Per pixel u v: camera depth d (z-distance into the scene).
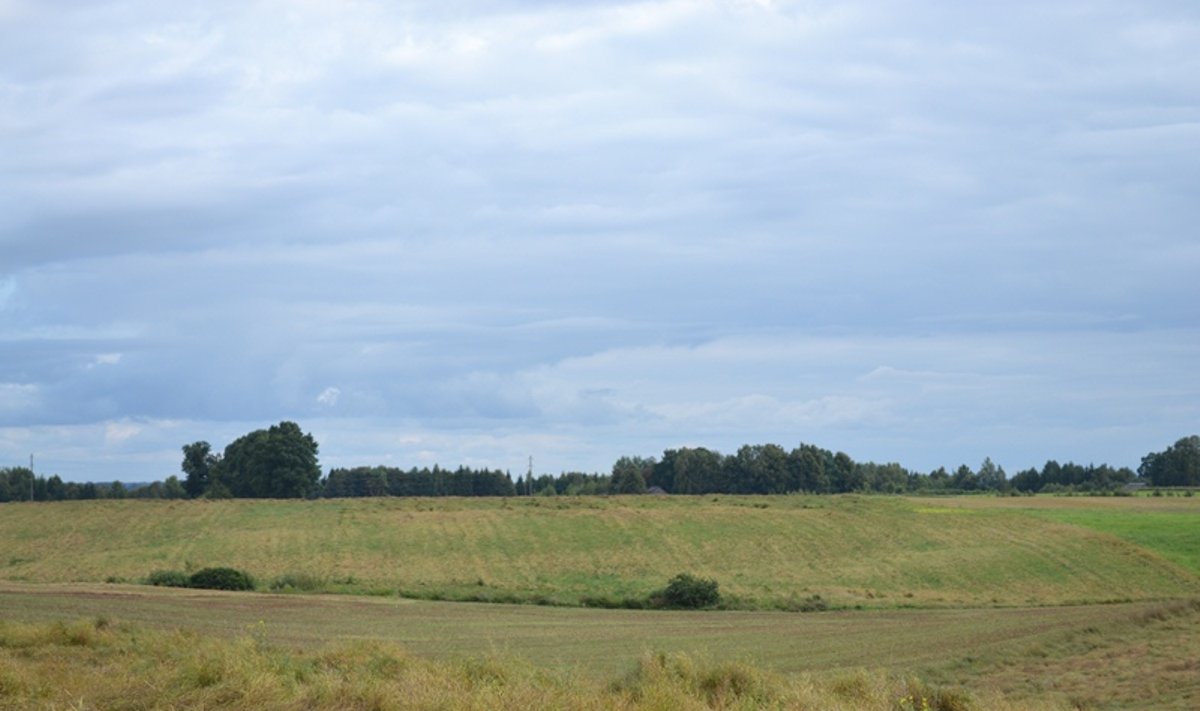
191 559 79.00
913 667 31.69
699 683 17.94
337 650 20.55
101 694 14.23
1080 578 74.25
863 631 44.91
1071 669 30.69
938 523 93.56
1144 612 43.53
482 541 86.06
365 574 74.88
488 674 17.20
